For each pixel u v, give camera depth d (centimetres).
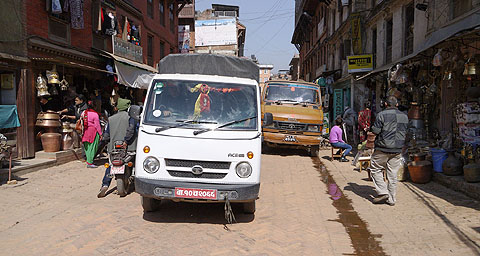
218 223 519
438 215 542
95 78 1288
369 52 1714
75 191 683
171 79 541
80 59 1166
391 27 1484
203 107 514
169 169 473
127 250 412
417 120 943
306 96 1281
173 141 479
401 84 1076
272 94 1287
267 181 821
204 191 466
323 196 685
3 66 824
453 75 827
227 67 586
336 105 2206
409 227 502
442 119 904
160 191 469
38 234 459
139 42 1773
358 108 1775
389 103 606
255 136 495
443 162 735
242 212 575
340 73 2231
